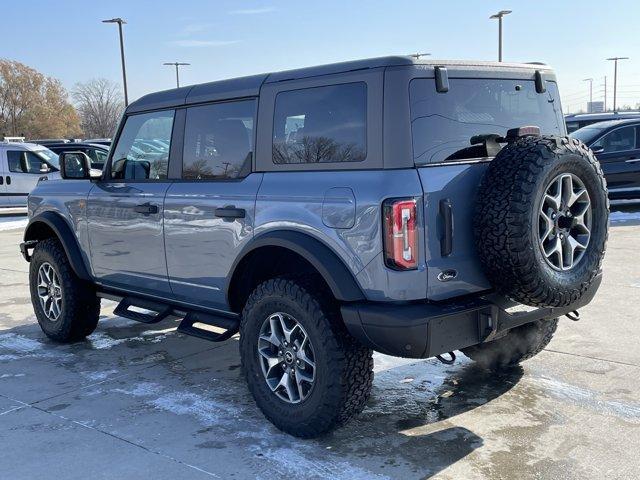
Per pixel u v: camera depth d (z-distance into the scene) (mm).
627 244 9742
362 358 3660
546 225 3439
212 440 3881
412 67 3477
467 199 3525
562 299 3523
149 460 3646
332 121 3686
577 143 3582
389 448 3709
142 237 4895
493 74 3896
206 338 4398
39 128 80375
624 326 5820
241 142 4223
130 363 5367
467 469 3439
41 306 6031
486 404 4266
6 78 79812
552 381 4621
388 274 3365
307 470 3486
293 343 3824
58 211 5762
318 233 3637
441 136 3561
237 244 4125
